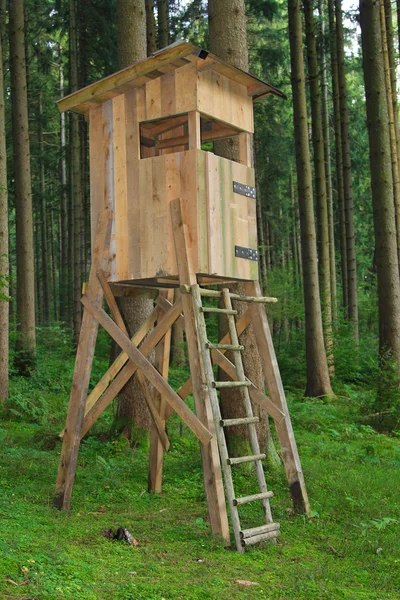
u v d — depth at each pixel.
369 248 36.22
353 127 31.69
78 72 23.61
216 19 8.82
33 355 15.26
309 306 15.13
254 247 7.15
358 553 5.57
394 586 4.86
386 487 7.62
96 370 16.16
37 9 25.12
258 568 5.12
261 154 28.73
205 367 6.02
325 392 14.91
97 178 7.14
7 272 12.42
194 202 6.38
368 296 32.34
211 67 6.56
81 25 23.19
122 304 10.02
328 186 23.62
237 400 8.19
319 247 18.14
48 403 12.95
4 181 12.40
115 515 6.40
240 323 7.38
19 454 8.35
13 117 15.57
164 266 6.52
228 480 5.71
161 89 6.68
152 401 7.32
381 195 13.16
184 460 8.68
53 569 4.45
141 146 8.23
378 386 12.30
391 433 11.56
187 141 8.02
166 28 19.72
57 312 35.34
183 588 4.50
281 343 22.98
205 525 6.14
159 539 5.70
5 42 24.17
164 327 6.84
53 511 6.32
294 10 15.06
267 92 7.40
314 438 10.59
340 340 18.17
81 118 23.42
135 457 8.87
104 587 4.29
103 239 6.99
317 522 6.46
